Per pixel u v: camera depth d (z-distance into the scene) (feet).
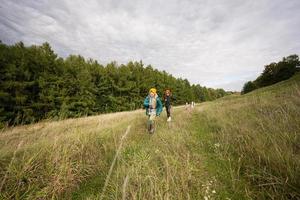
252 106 29.58
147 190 8.91
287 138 12.18
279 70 215.10
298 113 16.21
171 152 14.60
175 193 8.87
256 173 10.41
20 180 9.55
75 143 14.12
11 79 70.69
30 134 15.16
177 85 206.80
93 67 125.49
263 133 14.12
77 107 91.66
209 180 10.60
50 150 12.25
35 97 78.28
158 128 26.22
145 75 163.84
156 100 23.95
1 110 57.31
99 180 11.54
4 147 12.21
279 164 9.62
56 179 10.25
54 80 87.92
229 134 17.48
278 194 8.21
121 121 27.37
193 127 25.72
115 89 130.00
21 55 79.87
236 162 12.41
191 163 12.62
